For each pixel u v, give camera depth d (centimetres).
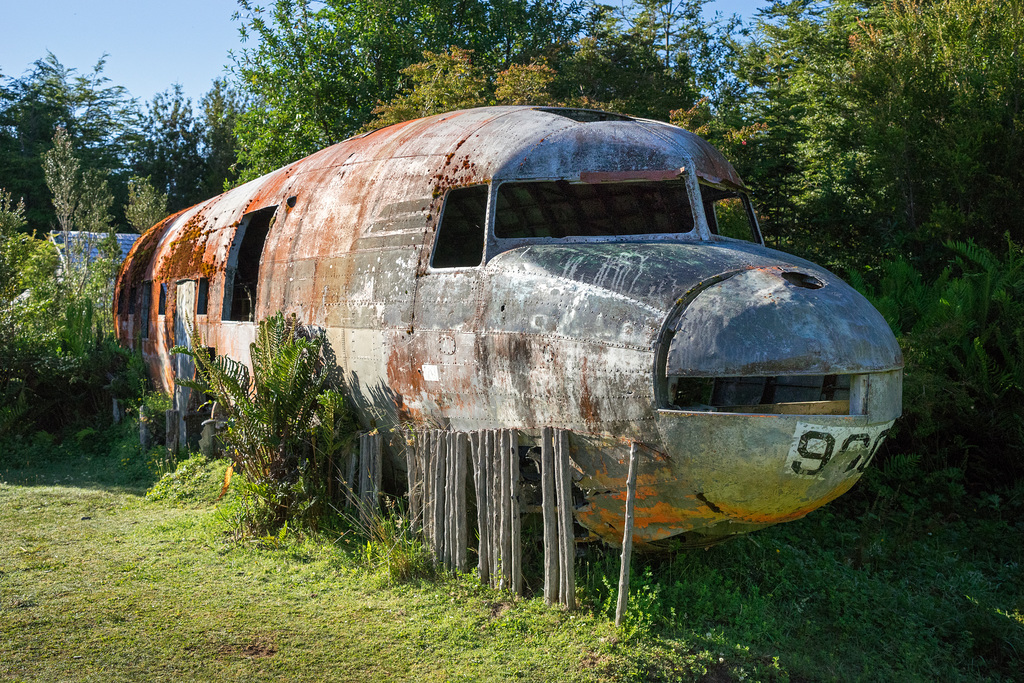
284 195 782
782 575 544
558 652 429
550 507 479
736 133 1349
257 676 411
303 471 636
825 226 1201
